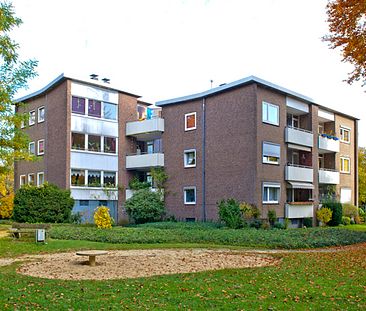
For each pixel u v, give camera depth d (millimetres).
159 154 32656
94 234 20625
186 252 16094
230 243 18906
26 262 13477
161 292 8812
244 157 27609
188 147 31281
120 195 33625
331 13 15922
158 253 15789
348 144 39719
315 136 33469
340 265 12656
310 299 8297
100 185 32562
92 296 8430
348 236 21500
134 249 17062
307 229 24812
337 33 16156
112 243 19016
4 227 26250
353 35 15734
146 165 33094
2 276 10625
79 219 29422
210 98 30078
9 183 40250
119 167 34156
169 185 32312
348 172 39344
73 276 10953
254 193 26797
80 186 31297
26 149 18516
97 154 32688
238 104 28250
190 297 8375
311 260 13719
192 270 11922
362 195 45188
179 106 32188
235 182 27984
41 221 26844
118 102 34469
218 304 7844
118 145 34250
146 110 38125
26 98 35656
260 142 27391
